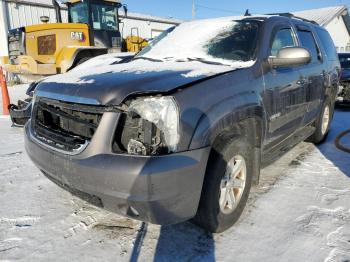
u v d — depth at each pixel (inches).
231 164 105.7
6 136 227.3
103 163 86.2
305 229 110.0
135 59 150.5
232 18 152.8
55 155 97.6
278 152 147.3
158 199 83.7
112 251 99.8
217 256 97.3
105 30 428.5
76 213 121.2
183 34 155.3
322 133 206.4
